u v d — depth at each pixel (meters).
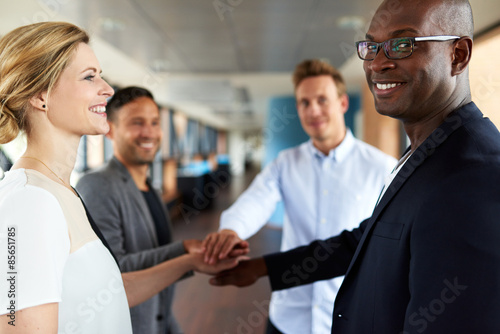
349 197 1.86
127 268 1.45
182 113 14.94
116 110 1.65
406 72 0.83
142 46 5.02
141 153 1.66
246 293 4.70
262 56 5.64
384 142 6.47
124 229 1.52
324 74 1.89
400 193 0.83
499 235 0.64
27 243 0.74
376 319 0.84
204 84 7.94
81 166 6.36
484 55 3.61
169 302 1.69
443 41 0.81
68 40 0.88
